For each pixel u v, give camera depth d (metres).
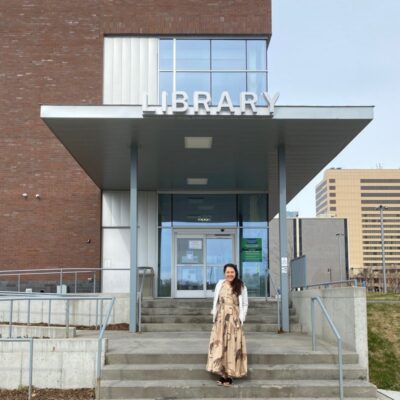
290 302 15.05
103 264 20.02
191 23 19.66
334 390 9.13
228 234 19.73
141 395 9.02
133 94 19.83
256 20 19.47
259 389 9.05
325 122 12.55
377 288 86.56
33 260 20.12
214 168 16.81
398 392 10.25
